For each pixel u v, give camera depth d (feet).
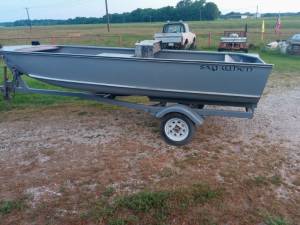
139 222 9.12
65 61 15.21
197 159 13.20
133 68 14.33
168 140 14.55
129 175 11.78
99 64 14.78
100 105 20.90
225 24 189.78
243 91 13.55
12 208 9.70
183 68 13.61
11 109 19.80
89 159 13.01
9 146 14.26
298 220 9.50
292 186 11.32
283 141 15.33
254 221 9.36
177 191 10.51
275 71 34.94
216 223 9.19
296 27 145.38
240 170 12.34
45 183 11.15
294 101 22.59
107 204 9.96
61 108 20.20
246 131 16.57
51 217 9.35
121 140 15.03
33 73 16.12
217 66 13.16
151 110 15.24
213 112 14.53
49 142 14.75
